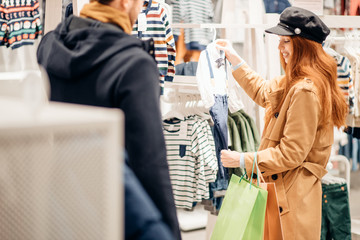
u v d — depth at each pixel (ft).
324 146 7.57
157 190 3.94
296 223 7.33
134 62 4.00
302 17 7.47
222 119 9.01
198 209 13.25
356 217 12.69
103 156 2.37
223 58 9.20
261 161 7.26
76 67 4.15
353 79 11.63
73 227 2.37
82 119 2.29
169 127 11.12
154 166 3.94
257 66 10.53
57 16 8.97
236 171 10.87
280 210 7.44
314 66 7.46
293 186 7.41
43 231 2.32
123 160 3.19
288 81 7.48
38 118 2.24
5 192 2.27
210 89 8.85
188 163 10.94
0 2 11.26
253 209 6.47
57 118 2.25
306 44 7.49
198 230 12.60
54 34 4.66
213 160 10.78
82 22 4.39
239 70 9.04
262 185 6.61
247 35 11.81
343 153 14.78
